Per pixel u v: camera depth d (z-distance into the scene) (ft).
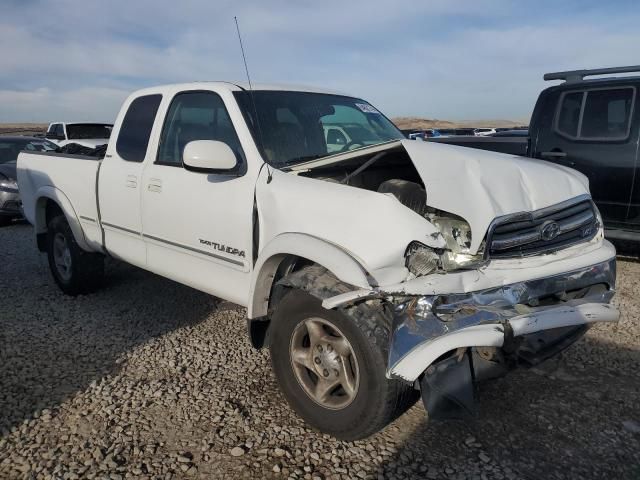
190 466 9.20
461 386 8.41
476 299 8.59
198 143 10.79
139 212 14.05
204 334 14.69
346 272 8.61
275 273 10.59
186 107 13.42
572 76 20.74
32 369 12.65
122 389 11.71
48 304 17.22
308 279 9.48
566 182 10.46
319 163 11.25
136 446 9.73
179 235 12.88
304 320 9.82
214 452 9.57
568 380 12.08
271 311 10.96
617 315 9.95
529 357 9.39
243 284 11.57
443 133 57.88
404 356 8.21
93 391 11.62
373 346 8.61
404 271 8.51
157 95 14.44
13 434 10.07
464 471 9.06
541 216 9.50
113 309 16.67
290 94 13.57
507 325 8.52
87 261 17.42
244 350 13.69
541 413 10.77
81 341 14.26
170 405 11.09
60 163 17.29
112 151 15.35
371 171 12.63
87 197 16.05
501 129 58.29
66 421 10.50
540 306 9.25
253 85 13.34
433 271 8.60
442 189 9.27
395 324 8.42
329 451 9.57
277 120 12.47
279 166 11.32
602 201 19.81
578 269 9.68
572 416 10.67
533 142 21.66
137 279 19.66
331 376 9.57
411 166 13.19
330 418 9.64
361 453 9.52
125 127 15.19
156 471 9.07
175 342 14.17
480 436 10.02
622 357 13.16
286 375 10.35
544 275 9.21
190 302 17.24
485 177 9.33
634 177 18.97
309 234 9.62
